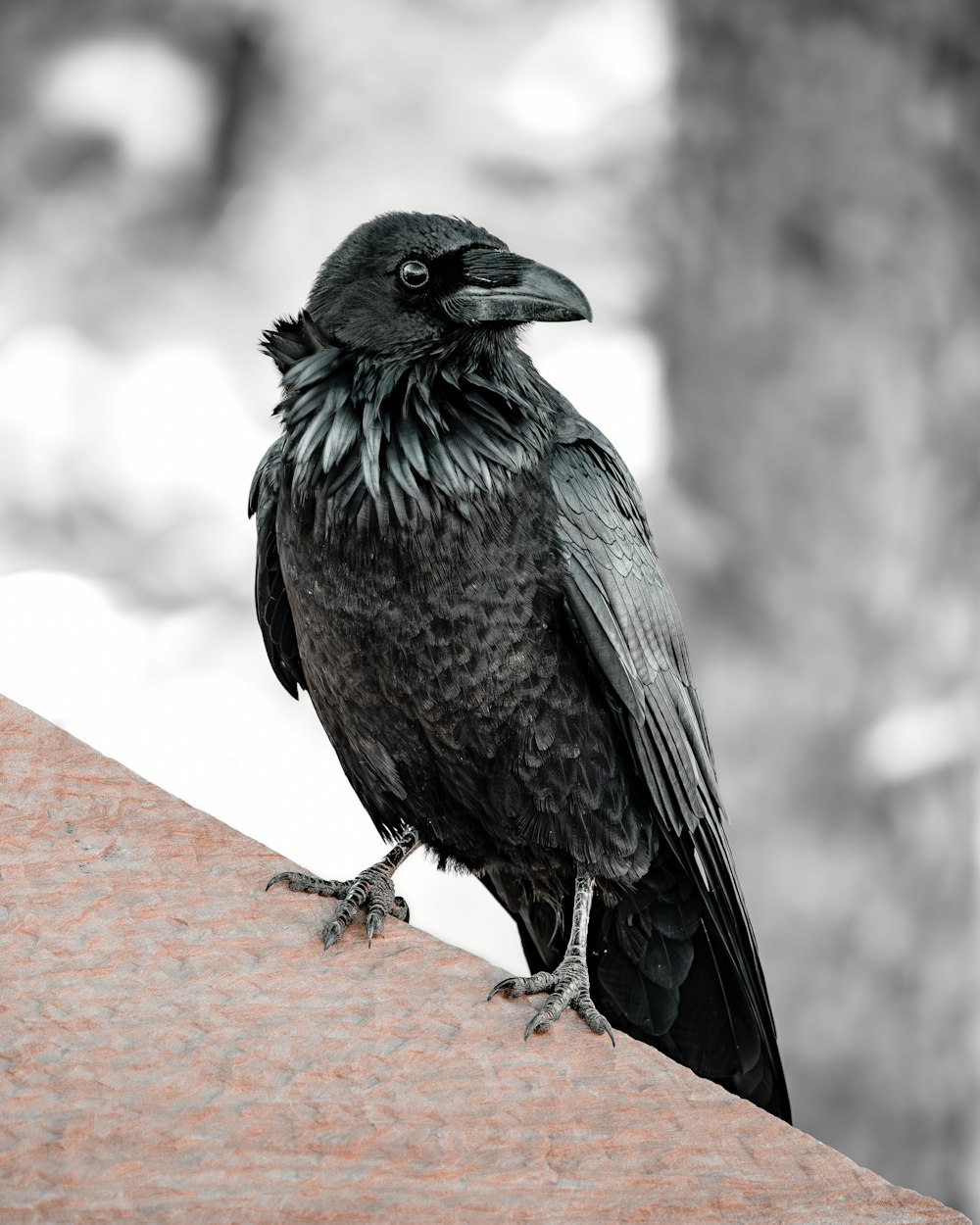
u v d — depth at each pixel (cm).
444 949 528
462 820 736
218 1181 421
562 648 702
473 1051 480
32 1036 463
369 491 683
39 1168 421
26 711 600
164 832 552
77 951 498
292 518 702
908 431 1378
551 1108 459
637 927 764
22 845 538
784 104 1362
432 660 693
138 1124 438
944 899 1396
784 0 1355
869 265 1368
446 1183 428
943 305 1378
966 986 1413
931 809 1386
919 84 1364
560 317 709
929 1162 1404
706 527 1372
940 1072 1403
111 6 2061
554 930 777
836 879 1373
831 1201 432
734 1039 766
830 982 1380
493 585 688
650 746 721
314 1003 491
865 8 1357
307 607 707
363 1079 462
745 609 1374
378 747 726
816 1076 1387
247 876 539
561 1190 429
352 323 718
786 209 1369
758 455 1373
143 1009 478
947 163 1376
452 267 712
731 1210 428
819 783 1374
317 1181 424
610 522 723
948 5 1359
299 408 716
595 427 764
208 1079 455
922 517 1383
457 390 711
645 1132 452
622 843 722
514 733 704
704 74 1373
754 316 1373
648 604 738
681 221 1389
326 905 538
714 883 756
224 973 498
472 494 687
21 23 2048
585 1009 544
